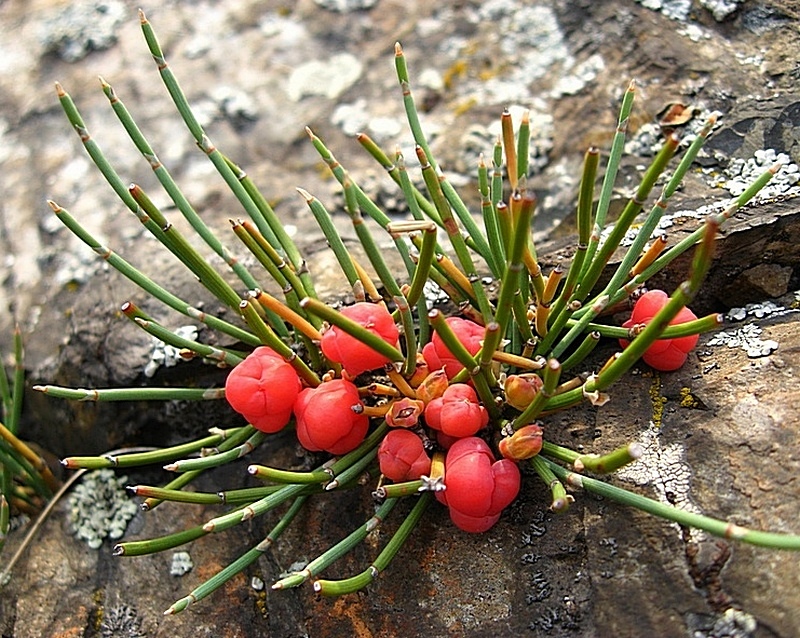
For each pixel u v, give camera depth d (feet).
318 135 0.46
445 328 0.26
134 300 0.40
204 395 0.33
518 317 0.30
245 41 0.50
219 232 0.42
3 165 0.48
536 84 0.44
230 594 0.34
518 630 0.29
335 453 0.31
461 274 0.32
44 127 0.49
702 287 0.35
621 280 0.31
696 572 0.28
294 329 0.34
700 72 0.41
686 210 0.36
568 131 0.42
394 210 0.43
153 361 0.38
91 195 0.46
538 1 0.47
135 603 0.35
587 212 0.28
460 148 0.44
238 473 0.36
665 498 0.29
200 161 0.46
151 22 0.52
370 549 0.32
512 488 0.29
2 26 0.54
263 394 0.30
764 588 0.27
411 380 0.31
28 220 0.46
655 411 0.31
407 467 0.29
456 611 0.30
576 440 0.32
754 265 0.34
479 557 0.31
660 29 0.43
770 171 0.29
